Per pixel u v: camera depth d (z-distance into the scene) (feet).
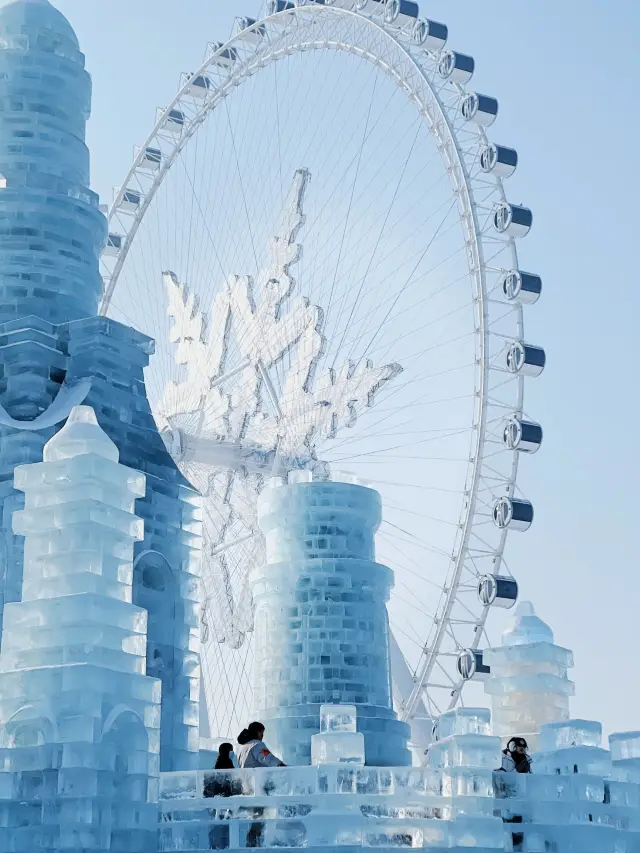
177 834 85.81
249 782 86.94
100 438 89.92
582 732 95.35
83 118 137.69
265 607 131.54
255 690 131.03
